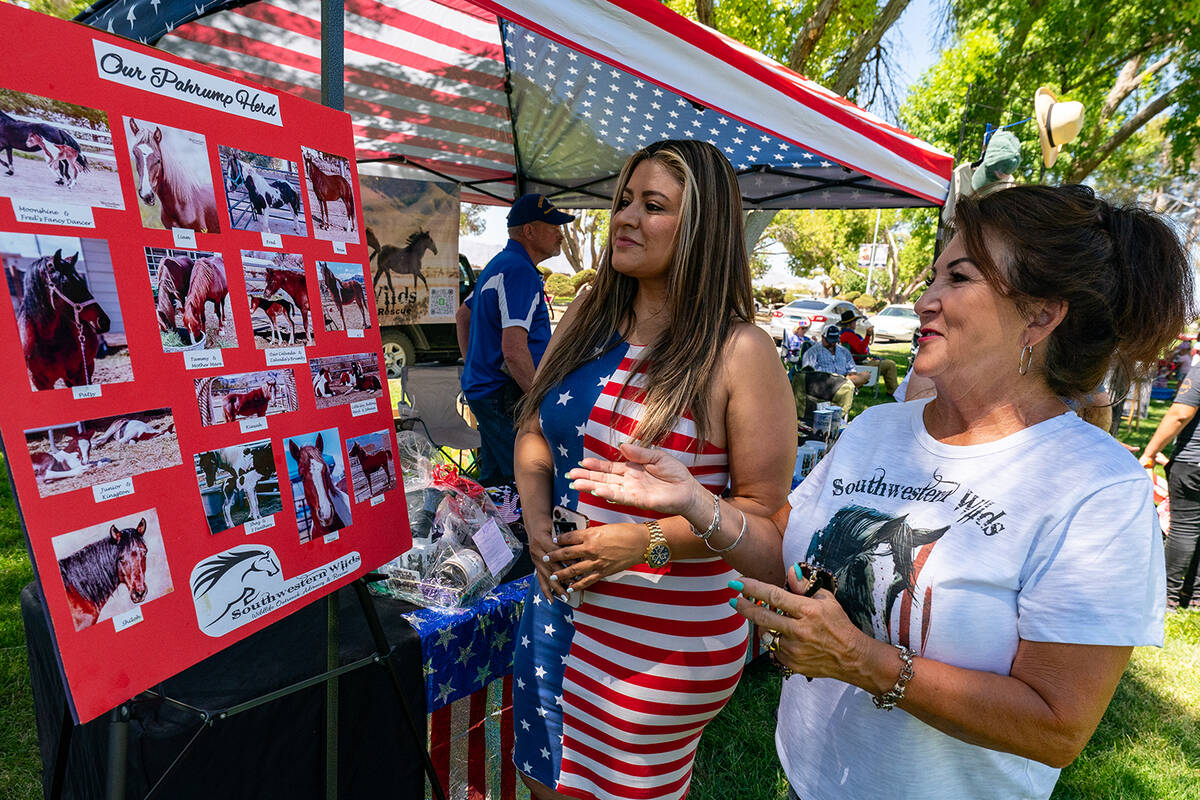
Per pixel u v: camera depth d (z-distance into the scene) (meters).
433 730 1.69
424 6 3.21
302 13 2.97
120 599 0.88
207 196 1.02
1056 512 0.81
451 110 4.27
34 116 0.80
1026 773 0.92
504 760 1.91
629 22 1.87
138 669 0.89
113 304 0.88
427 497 1.96
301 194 1.19
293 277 1.17
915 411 1.05
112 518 0.87
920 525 0.91
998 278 0.85
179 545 0.96
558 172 5.07
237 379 1.05
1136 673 3.21
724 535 1.14
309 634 1.51
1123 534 0.77
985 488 0.88
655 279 1.33
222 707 1.20
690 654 1.29
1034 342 0.88
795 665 0.86
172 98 0.97
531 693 1.47
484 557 1.82
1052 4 11.03
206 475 1.00
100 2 2.06
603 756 1.36
